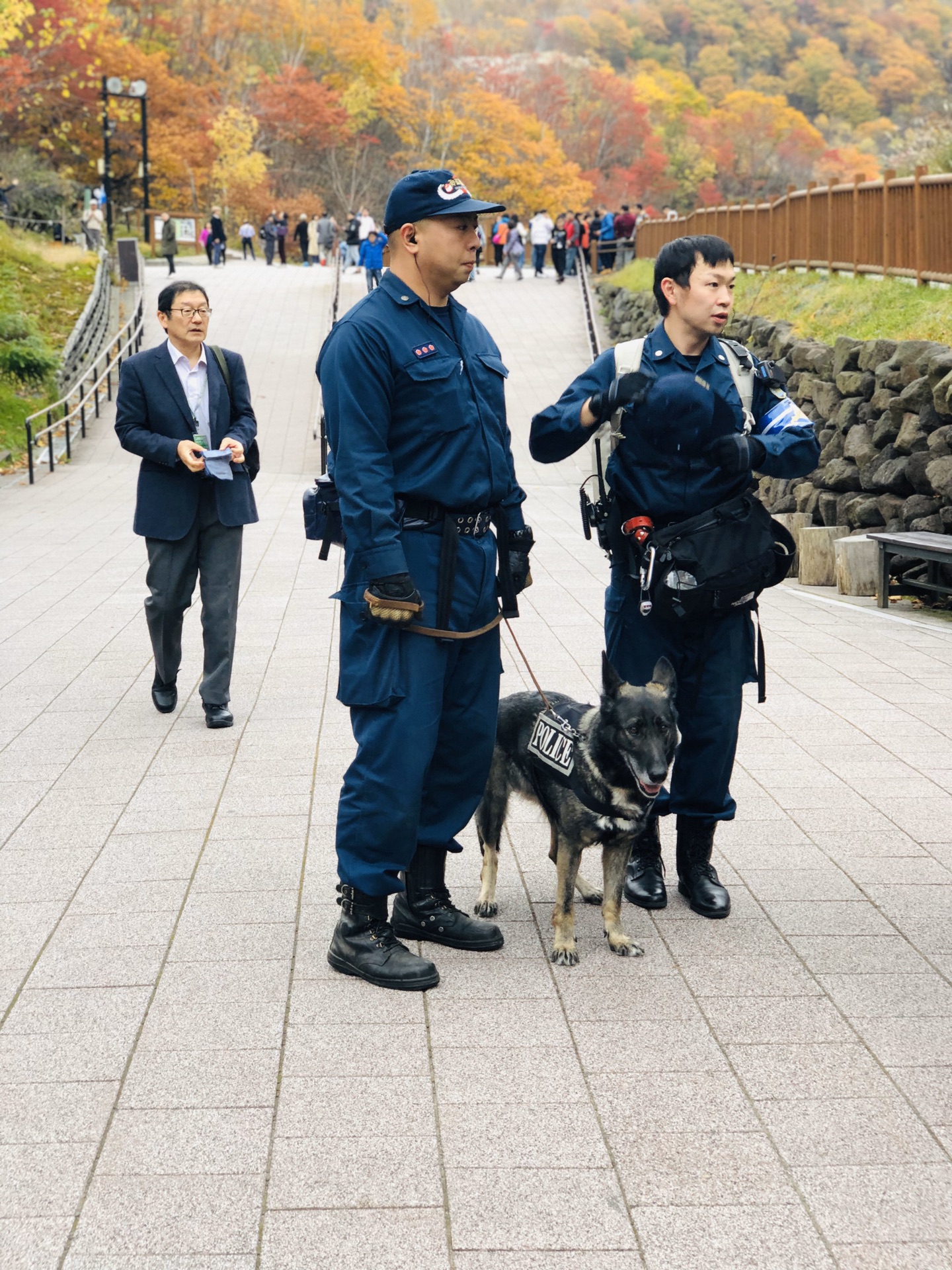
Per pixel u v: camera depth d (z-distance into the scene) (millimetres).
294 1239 2496
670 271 3857
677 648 4109
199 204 62969
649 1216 2564
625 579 4102
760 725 6312
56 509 14477
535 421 3982
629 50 144250
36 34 45125
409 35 93562
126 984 3627
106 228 38844
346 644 3666
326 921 4082
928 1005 3490
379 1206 2598
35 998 3537
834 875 4473
